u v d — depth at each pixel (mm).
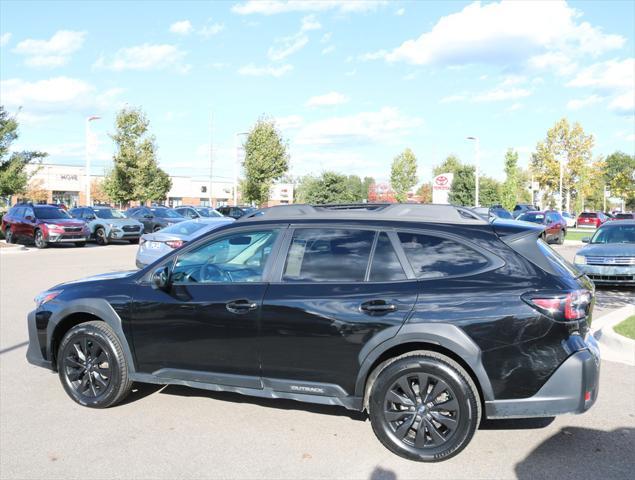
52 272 14844
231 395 5301
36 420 4672
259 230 4660
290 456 4016
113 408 4953
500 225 4242
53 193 75000
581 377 3760
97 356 4949
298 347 4230
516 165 49469
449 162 67312
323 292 4230
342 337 4102
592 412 4875
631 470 3809
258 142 42812
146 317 4719
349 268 4301
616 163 69375
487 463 3914
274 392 4355
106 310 4855
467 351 3852
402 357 4012
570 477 3709
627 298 11047
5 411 4879
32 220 24125
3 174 25125
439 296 3979
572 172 54312
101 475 3719
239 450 4109
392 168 64938
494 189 57438
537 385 3799
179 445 4191
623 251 11727
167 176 61562
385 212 4480
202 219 14633
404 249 4238
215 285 4586
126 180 42062
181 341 4602
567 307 3795
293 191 77000
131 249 23484
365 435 4387
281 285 4379
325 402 4215
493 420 4715
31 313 5258
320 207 4730
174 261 4859
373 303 4055
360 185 69562
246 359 4395
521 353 3803
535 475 3736
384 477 3715
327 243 4434
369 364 4051
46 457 3986
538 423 4641
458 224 4273
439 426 3965
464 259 4105
